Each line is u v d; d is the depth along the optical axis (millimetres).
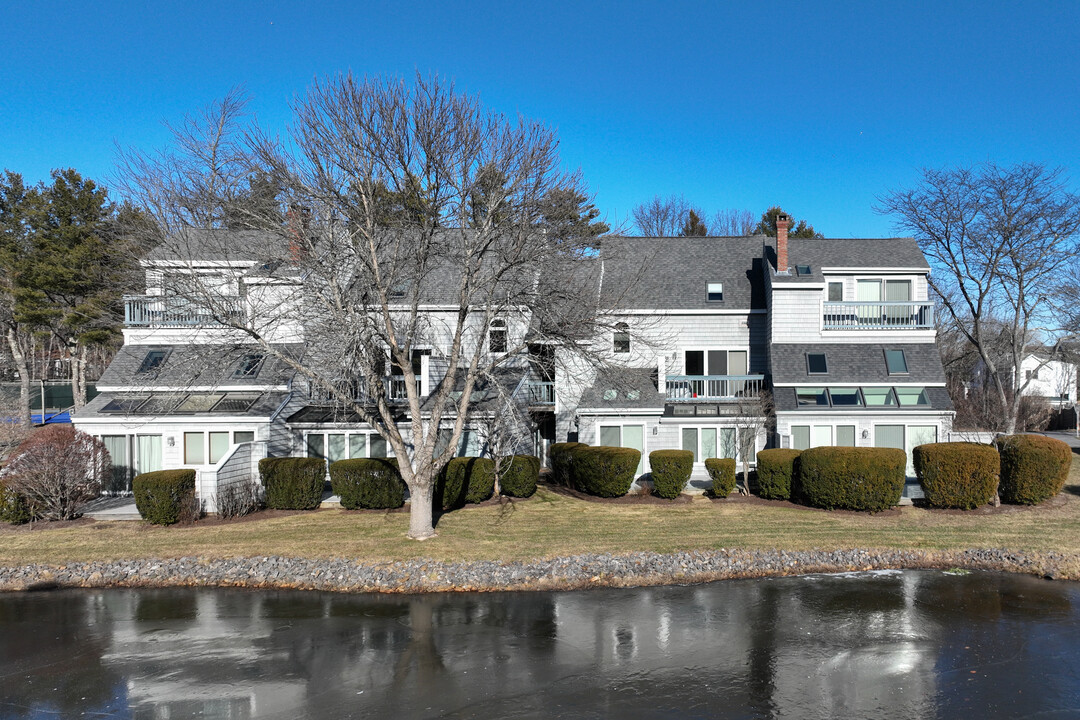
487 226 16875
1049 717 9703
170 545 17406
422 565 15930
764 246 30203
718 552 16844
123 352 25250
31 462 19109
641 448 25391
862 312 27594
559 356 23250
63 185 34188
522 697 10344
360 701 10242
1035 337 42188
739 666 11375
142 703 10219
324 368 20109
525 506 21156
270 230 16781
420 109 16156
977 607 14016
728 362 28125
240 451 21516
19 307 34156
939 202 30891
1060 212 28281
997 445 21469
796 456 21516
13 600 14742
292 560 16344
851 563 16594
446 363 25391
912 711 9883
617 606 14172
